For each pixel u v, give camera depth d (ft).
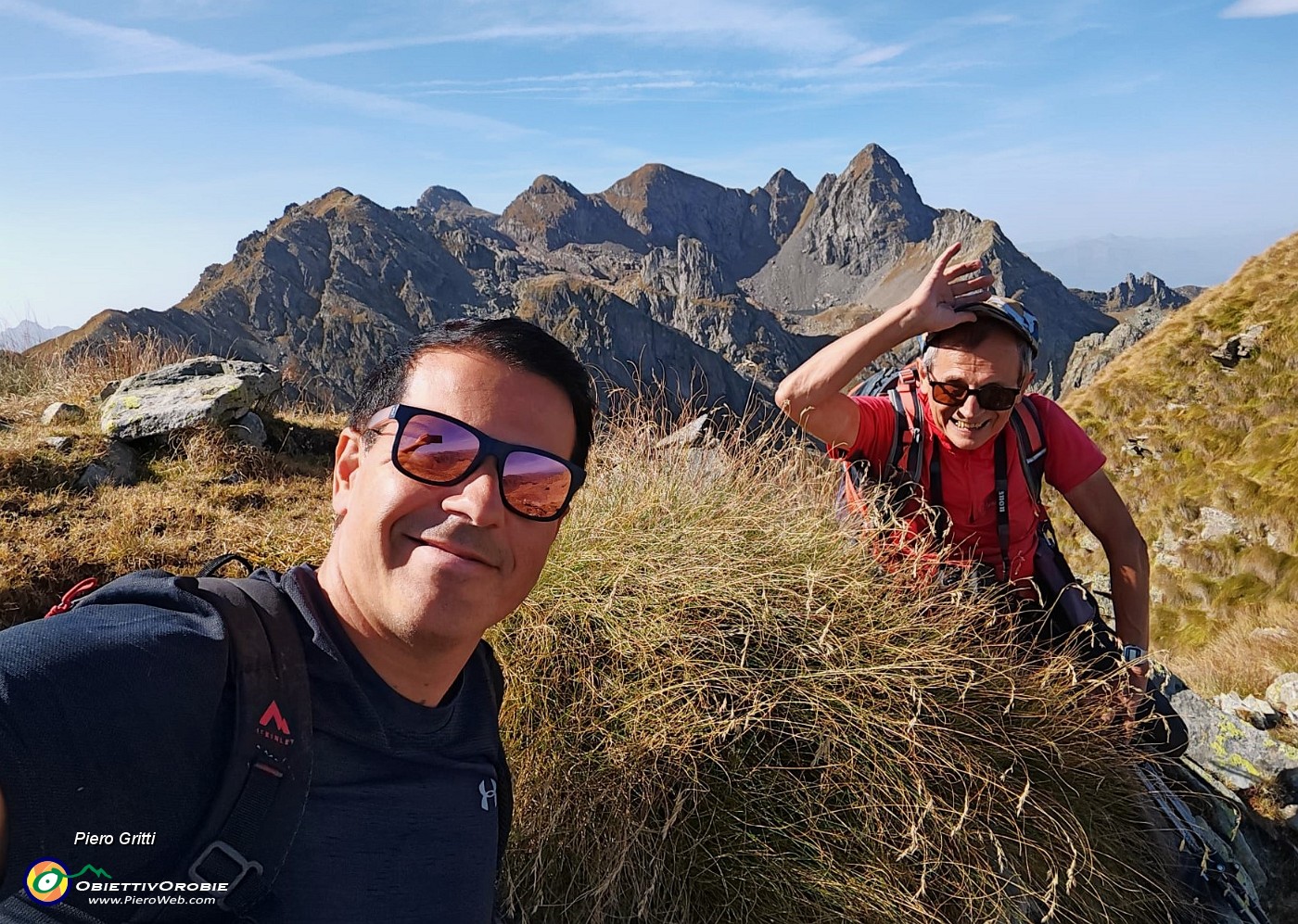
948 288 4.30
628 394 5.74
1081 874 3.81
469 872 2.06
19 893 1.47
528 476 2.04
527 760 3.74
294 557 5.32
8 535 6.20
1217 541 23.71
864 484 4.75
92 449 8.28
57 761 1.41
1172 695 5.81
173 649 1.63
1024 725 4.03
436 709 2.12
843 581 4.31
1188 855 4.32
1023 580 4.70
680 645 3.88
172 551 6.15
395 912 1.88
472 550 1.97
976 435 4.39
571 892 3.52
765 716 3.66
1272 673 10.57
